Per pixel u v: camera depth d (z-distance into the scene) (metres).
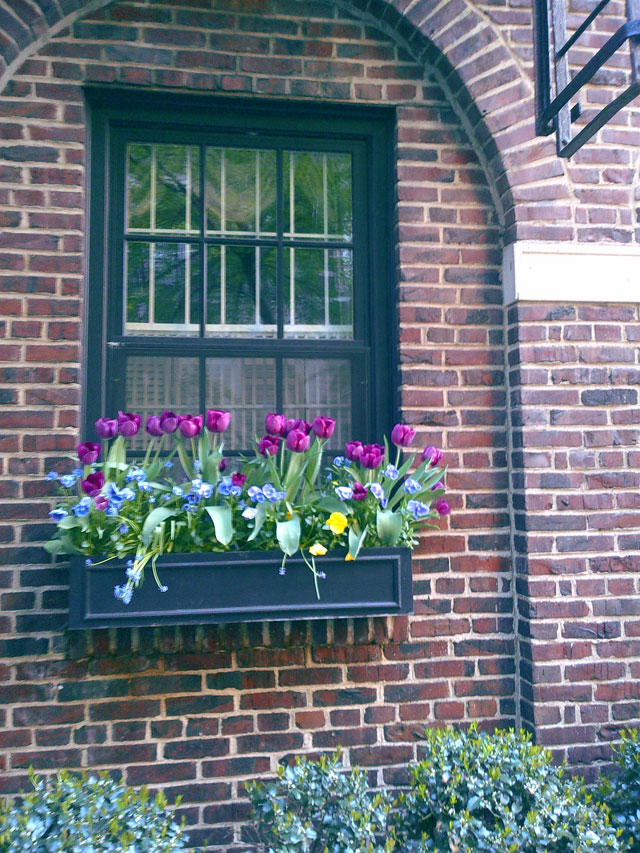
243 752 2.54
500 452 2.79
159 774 2.48
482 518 2.75
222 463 2.53
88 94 2.73
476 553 2.74
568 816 2.13
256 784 2.50
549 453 2.69
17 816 1.95
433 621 2.69
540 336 2.72
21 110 2.62
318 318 2.92
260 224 2.92
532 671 2.60
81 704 2.47
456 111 2.90
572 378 2.72
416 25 2.77
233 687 2.55
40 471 2.52
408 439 2.52
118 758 2.47
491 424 2.79
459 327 2.81
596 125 2.19
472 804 2.07
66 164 2.64
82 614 2.27
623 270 2.77
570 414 2.71
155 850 1.96
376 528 2.45
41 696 2.45
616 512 2.69
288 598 2.38
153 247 2.84
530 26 2.82
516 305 2.73
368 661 2.64
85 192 2.71
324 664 2.61
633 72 1.97
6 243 2.57
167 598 2.32
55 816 1.99
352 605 2.41
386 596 2.44
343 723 2.60
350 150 2.98
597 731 2.61
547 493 2.67
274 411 2.83
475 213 2.87
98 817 1.99
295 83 2.80
